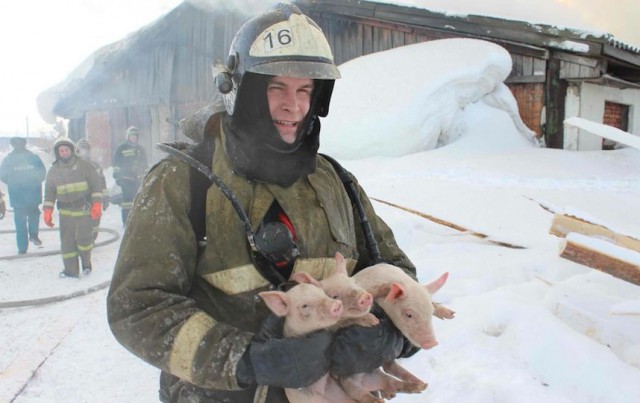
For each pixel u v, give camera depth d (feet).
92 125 67.97
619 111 45.57
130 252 5.41
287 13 5.99
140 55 60.29
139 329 5.19
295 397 5.30
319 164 6.68
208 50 53.52
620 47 36.94
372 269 6.03
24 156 32.65
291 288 5.37
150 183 5.69
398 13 44.06
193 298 5.77
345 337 5.12
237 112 5.82
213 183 5.74
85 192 26.23
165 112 58.65
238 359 4.96
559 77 39.50
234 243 5.62
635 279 11.85
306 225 5.94
